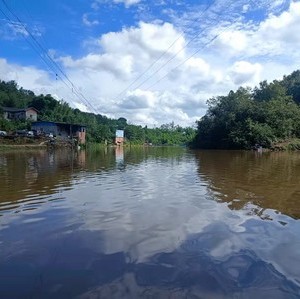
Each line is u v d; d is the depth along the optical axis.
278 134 62.97
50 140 50.41
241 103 69.06
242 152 51.31
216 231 7.65
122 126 113.62
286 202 10.88
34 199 11.30
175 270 5.58
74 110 102.00
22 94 116.50
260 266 5.74
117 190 13.11
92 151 49.34
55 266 5.73
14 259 6.04
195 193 12.45
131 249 6.52
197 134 81.75
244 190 13.13
